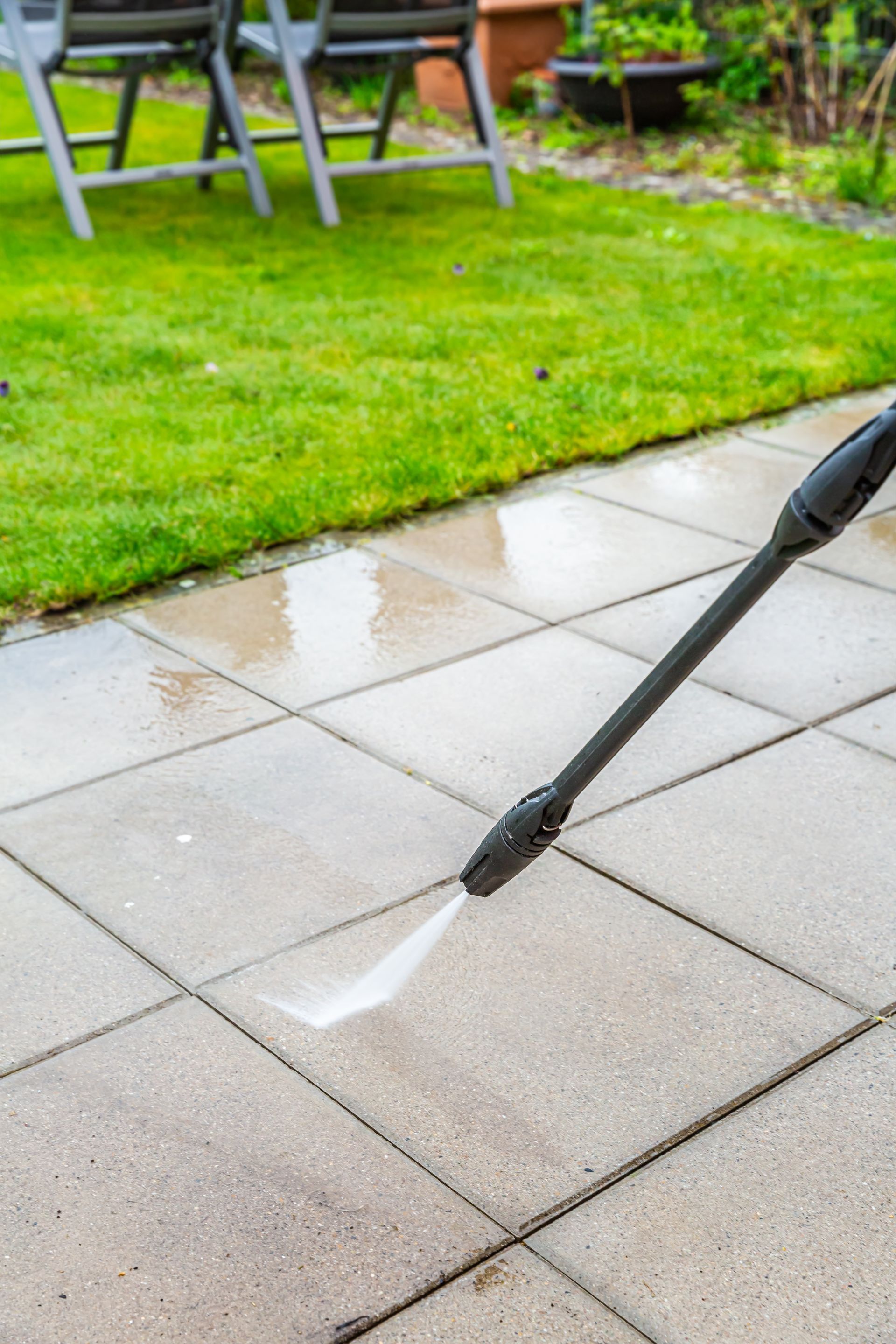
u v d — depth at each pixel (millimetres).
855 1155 2176
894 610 3973
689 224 8438
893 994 2520
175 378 5727
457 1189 2111
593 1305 1920
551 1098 2283
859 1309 1915
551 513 4637
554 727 3377
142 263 7508
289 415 5293
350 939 2666
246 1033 2434
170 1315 1909
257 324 6441
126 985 2557
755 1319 1900
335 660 3713
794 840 2965
